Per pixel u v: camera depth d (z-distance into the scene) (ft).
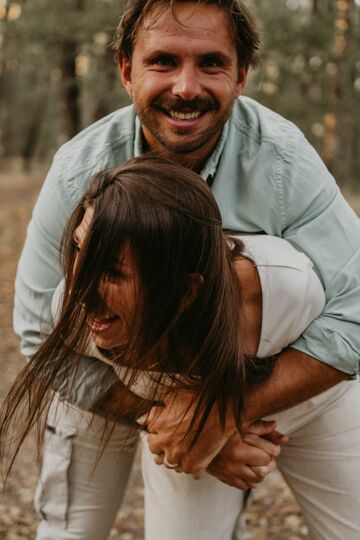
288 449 6.40
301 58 44.19
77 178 6.26
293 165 5.97
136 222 4.74
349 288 5.77
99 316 5.11
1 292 25.41
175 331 5.14
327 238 5.91
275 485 11.06
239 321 5.30
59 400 6.22
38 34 42.52
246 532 9.57
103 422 6.43
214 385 5.29
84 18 41.19
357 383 6.38
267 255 5.56
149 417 5.80
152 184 4.83
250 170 6.06
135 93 5.95
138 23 5.80
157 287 4.88
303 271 5.55
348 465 6.15
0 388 15.64
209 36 5.63
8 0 45.34
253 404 5.67
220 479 5.99
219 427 5.59
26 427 5.73
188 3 5.61
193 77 5.65
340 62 44.70
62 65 49.49
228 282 5.16
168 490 6.14
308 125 46.75
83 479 6.68
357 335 5.68
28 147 106.93
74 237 5.18
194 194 4.93
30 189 76.28
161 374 5.39
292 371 5.67
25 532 9.97
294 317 5.51
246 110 6.28
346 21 44.78
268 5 42.55
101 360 5.93
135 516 10.41
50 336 5.29
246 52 6.02
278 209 5.98
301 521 10.03
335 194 6.15
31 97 103.30
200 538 6.11
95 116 52.19
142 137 6.32
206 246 4.94
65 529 6.77
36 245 6.44
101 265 4.84
